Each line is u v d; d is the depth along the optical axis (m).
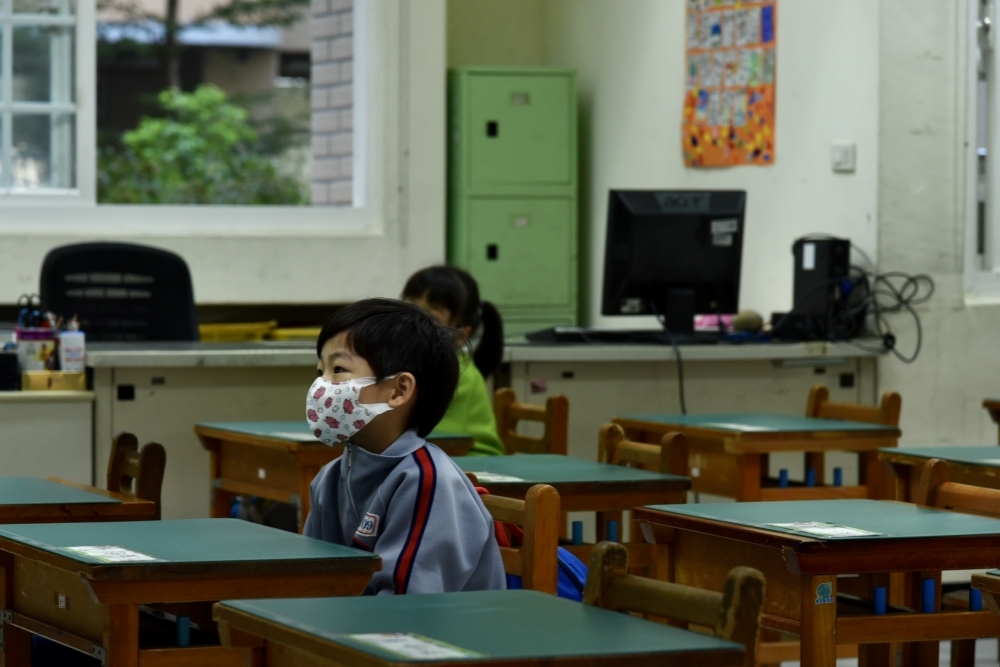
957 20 9.28
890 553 3.81
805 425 6.82
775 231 10.23
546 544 3.72
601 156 12.41
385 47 11.52
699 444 6.93
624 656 2.33
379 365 3.60
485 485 4.94
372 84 11.59
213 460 6.75
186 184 26.28
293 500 6.07
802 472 8.70
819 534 3.83
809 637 3.80
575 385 8.29
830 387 8.90
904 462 5.74
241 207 11.54
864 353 8.87
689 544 4.40
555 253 12.18
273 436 6.04
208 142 26.45
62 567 3.24
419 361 3.63
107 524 3.76
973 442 9.38
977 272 9.52
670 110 11.30
